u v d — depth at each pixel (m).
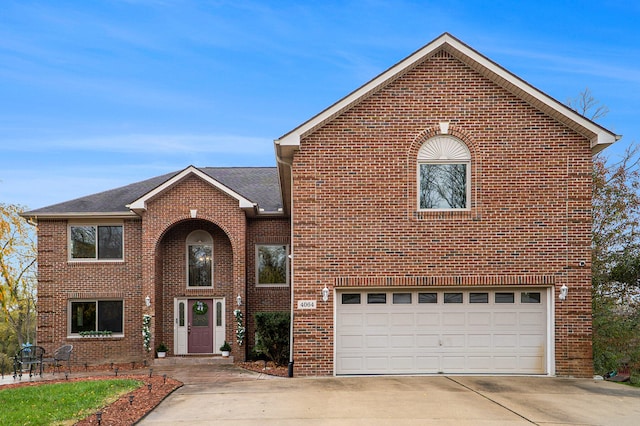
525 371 14.58
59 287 20.98
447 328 14.71
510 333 14.66
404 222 14.59
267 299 21.27
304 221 14.59
